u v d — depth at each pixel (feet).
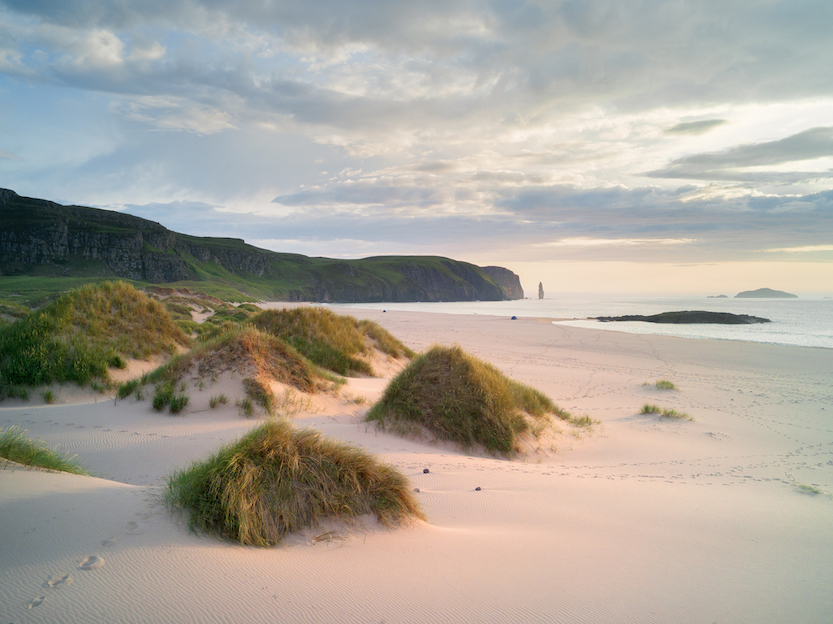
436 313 233.35
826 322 200.13
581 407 45.34
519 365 72.18
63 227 441.68
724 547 12.46
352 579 8.63
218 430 22.82
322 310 57.47
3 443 13.52
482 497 16.26
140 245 481.87
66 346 33.14
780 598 9.47
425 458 22.18
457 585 8.79
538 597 8.58
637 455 29.73
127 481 16.14
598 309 372.17
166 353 41.24
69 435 21.08
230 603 7.27
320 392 33.17
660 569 10.52
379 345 59.57
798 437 36.14
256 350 31.68
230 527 9.96
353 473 12.68
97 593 7.07
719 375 68.28
